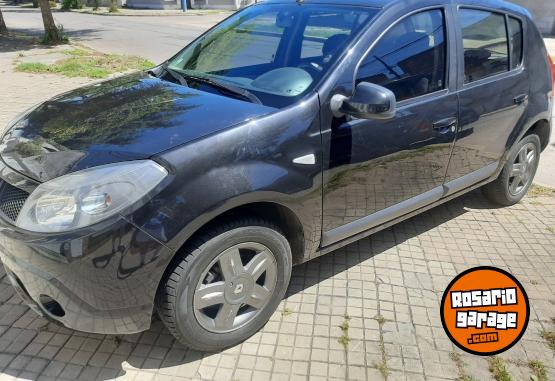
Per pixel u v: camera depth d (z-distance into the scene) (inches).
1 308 111.3
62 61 434.0
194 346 98.0
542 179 207.9
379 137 112.6
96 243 80.1
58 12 1408.7
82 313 86.4
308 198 103.0
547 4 907.4
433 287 128.2
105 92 118.7
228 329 101.0
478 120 138.1
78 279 82.1
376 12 115.6
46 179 85.5
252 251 100.4
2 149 100.5
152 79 127.6
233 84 113.8
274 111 98.1
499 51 146.3
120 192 81.7
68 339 103.7
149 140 89.0
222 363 100.0
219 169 88.3
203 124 93.0
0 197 90.3
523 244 152.3
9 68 396.5
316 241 111.9
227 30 141.5
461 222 165.0
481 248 148.7
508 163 163.5
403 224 161.6
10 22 986.7
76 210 81.0
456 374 100.6
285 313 115.5
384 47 113.9
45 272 83.4
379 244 148.3
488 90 139.3
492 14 143.9
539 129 173.0
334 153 105.0
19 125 108.9
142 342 104.2
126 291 84.7
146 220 82.2
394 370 100.7
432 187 135.9
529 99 156.8
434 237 154.2
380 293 124.6
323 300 120.9
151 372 96.9
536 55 161.0
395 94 115.9
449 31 128.6
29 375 94.5
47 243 80.7
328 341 107.4
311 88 103.6
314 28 119.4
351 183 111.6
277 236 100.6
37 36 672.4
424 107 121.4
